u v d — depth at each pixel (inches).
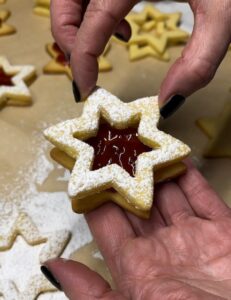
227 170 7.9
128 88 8.8
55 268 5.3
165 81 6.3
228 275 5.6
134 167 6.3
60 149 6.5
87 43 6.4
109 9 6.4
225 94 8.8
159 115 6.5
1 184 7.5
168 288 4.8
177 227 6.4
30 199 7.4
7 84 8.5
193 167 7.0
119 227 6.3
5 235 6.9
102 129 6.6
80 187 5.9
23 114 8.4
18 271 6.7
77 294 5.1
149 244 6.0
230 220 6.4
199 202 6.7
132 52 9.2
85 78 6.6
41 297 6.5
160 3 10.3
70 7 7.1
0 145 7.9
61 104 8.5
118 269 5.9
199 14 6.2
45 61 9.2
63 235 7.0
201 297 4.5
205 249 6.0
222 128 8.1
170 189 6.7
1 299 6.4
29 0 10.2
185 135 8.2
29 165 7.7
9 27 9.5
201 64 6.0
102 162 6.4
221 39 6.1
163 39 9.3
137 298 5.1
